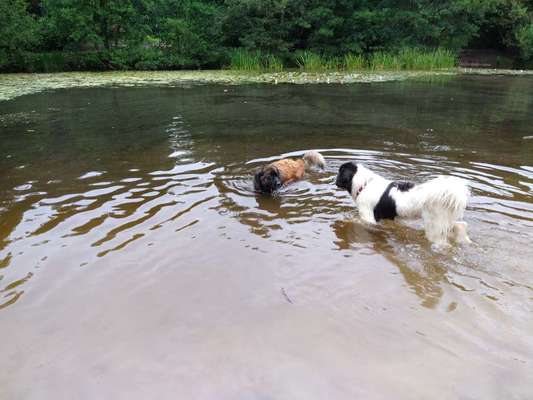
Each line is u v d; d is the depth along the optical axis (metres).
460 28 26.89
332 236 4.47
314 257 4.03
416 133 8.88
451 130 9.17
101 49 25.58
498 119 10.45
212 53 25.33
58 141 8.45
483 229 4.43
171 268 3.85
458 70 24.36
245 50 25.17
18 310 3.29
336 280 3.64
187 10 26.39
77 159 7.16
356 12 25.03
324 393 2.48
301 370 2.66
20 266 3.89
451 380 2.54
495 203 5.05
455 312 3.18
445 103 12.94
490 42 30.30
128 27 25.41
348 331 3.00
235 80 19.47
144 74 22.17
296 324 3.08
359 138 8.47
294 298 3.40
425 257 4.00
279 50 25.47
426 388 2.49
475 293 3.41
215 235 4.46
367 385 2.53
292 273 3.76
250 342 2.91
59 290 3.54
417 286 3.53
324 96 14.44
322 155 7.26
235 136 8.77
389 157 7.08
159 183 5.98
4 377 2.66
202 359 2.77
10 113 11.50
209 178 6.19
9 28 20.95
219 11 26.28
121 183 5.98
